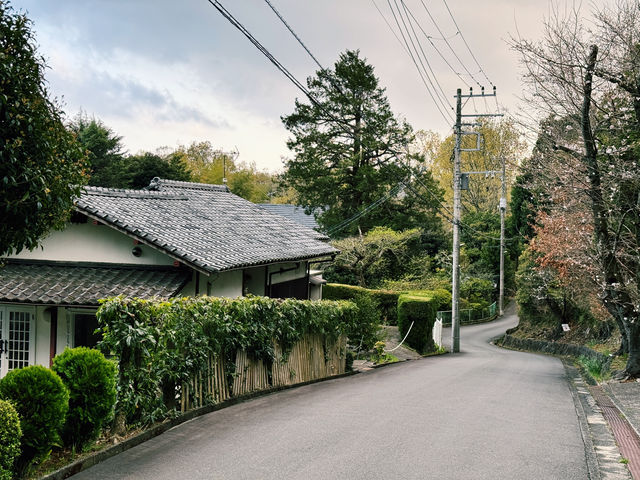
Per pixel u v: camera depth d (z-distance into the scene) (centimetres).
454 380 1472
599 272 1562
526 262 3653
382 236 3791
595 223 1487
